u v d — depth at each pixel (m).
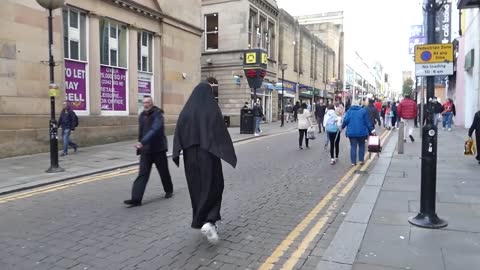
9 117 11.98
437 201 6.62
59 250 4.78
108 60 16.02
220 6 30.47
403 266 4.12
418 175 9.05
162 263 4.38
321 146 15.26
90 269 4.24
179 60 20.22
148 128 6.95
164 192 7.78
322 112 21.36
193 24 21.27
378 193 7.32
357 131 10.51
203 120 4.92
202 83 5.15
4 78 11.80
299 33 40.94
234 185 8.34
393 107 22.73
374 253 4.48
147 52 18.39
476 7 17.56
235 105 30.05
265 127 26.47
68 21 14.12
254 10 30.95
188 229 5.54
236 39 30.00
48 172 9.66
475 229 5.23
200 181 4.92
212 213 4.91
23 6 12.31
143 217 6.11
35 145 12.80
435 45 5.29
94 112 15.12
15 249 4.82
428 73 5.32
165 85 19.19
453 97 29.31
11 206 6.81
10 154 12.05
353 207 6.38
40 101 12.91
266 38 33.25
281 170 10.12
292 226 5.66
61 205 6.84
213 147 4.85
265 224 5.74
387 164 10.66
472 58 20.31
